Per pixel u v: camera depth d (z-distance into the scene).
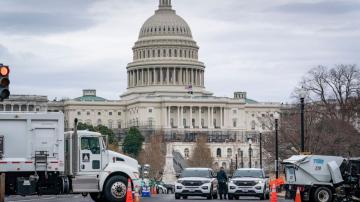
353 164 69.38
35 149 65.19
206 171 87.44
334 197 69.69
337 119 152.88
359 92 171.62
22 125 65.12
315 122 153.12
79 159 66.31
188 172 87.12
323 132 146.12
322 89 175.88
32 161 64.94
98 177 66.50
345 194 68.44
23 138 65.06
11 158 64.75
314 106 166.00
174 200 82.38
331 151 144.38
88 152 66.56
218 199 87.62
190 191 84.94
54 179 65.69
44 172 65.25
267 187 86.56
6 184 64.81
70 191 66.25
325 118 152.75
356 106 167.88
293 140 150.50
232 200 83.00
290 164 71.62
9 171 64.50
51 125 65.50
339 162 70.31
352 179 68.81
